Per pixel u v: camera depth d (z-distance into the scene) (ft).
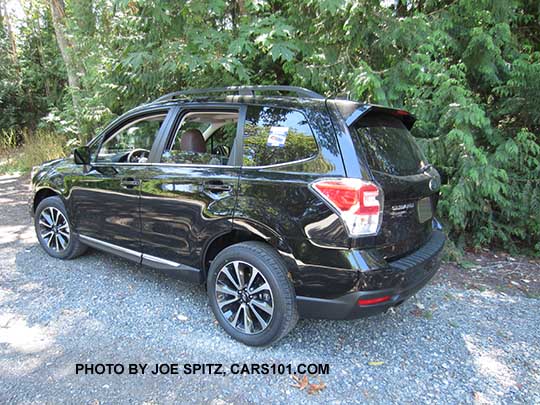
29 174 30.94
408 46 13.53
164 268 10.13
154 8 12.89
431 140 13.67
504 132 14.97
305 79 14.30
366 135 7.88
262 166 8.29
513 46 14.65
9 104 44.37
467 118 12.39
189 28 13.67
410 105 13.87
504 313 10.39
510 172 14.60
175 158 9.97
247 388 7.31
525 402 7.08
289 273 7.91
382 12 13.44
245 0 14.35
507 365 8.14
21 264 12.84
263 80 17.03
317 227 7.38
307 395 7.18
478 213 15.06
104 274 12.16
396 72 13.65
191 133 10.52
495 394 7.28
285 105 8.37
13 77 44.37
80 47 22.52
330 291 7.45
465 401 7.08
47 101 43.75
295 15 14.32
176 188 9.48
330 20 13.80
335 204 7.16
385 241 7.55
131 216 10.61
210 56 13.58
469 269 13.62
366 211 7.11
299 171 7.72
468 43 14.46
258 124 8.63
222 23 16.17
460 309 10.57
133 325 9.34
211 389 7.26
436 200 9.74
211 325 9.43
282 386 7.39
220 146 11.02
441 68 13.07
